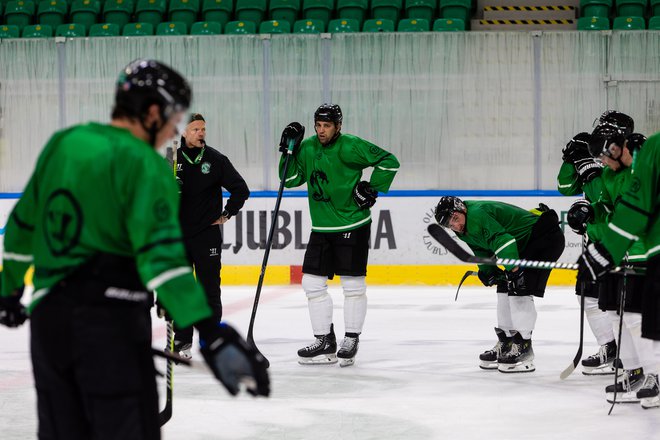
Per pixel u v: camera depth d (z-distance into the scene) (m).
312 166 12.78
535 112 23.03
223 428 8.99
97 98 23.61
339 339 14.95
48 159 4.79
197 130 12.73
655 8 25.89
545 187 23.16
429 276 22.59
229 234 22.94
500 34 22.91
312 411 9.73
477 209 11.62
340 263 12.59
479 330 15.60
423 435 8.68
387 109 23.22
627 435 8.58
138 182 4.52
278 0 27.08
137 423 4.66
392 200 22.66
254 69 23.33
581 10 26.28
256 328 16.02
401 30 25.56
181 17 27.33
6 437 8.67
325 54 23.19
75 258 4.61
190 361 5.01
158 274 4.44
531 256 11.87
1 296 5.30
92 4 27.39
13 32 26.19
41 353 4.73
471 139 23.19
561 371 12.04
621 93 22.83
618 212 7.98
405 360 12.93
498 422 9.18
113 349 4.59
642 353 9.70
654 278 8.12
